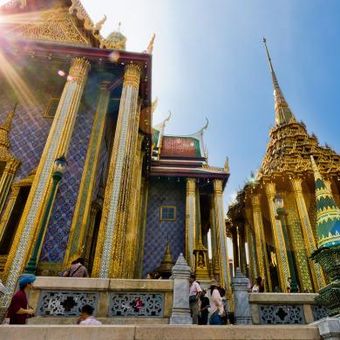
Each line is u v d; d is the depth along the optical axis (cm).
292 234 2186
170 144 2570
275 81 3778
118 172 1048
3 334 323
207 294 1023
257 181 2541
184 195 2080
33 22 1477
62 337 328
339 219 496
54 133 1073
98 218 1238
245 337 350
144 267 1755
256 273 2378
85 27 1446
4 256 945
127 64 1327
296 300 734
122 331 339
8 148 1207
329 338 337
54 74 1412
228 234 3019
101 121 1298
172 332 346
